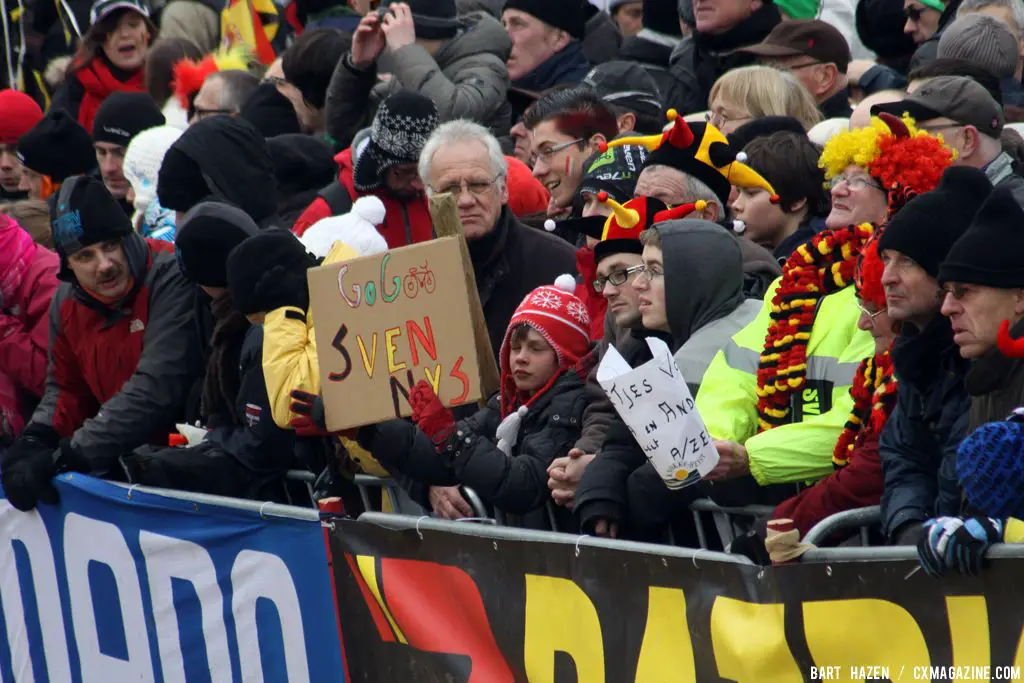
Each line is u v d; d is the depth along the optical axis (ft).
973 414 38.83
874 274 42.65
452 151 58.03
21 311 69.26
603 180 57.67
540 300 50.14
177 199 64.59
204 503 55.21
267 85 81.05
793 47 72.74
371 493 55.62
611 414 47.55
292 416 52.19
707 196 55.06
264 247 53.06
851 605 37.17
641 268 49.14
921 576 35.76
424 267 48.65
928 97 53.31
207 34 101.04
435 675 47.83
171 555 57.26
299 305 53.16
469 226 57.77
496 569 45.80
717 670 40.04
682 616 40.86
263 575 53.57
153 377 59.88
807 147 56.59
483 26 75.97
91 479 60.59
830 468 44.21
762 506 45.16
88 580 61.82
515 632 45.34
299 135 76.38
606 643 42.80
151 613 58.70
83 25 112.78
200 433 59.31
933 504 40.27
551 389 49.98
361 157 65.05
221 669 55.93
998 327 37.99
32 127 89.40
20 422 70.23
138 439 59.93
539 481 48.14
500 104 75.05
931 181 44.70
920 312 40.50
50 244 77.51
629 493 45.19
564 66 78.84
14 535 65.82
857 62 79.56
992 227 38.04
